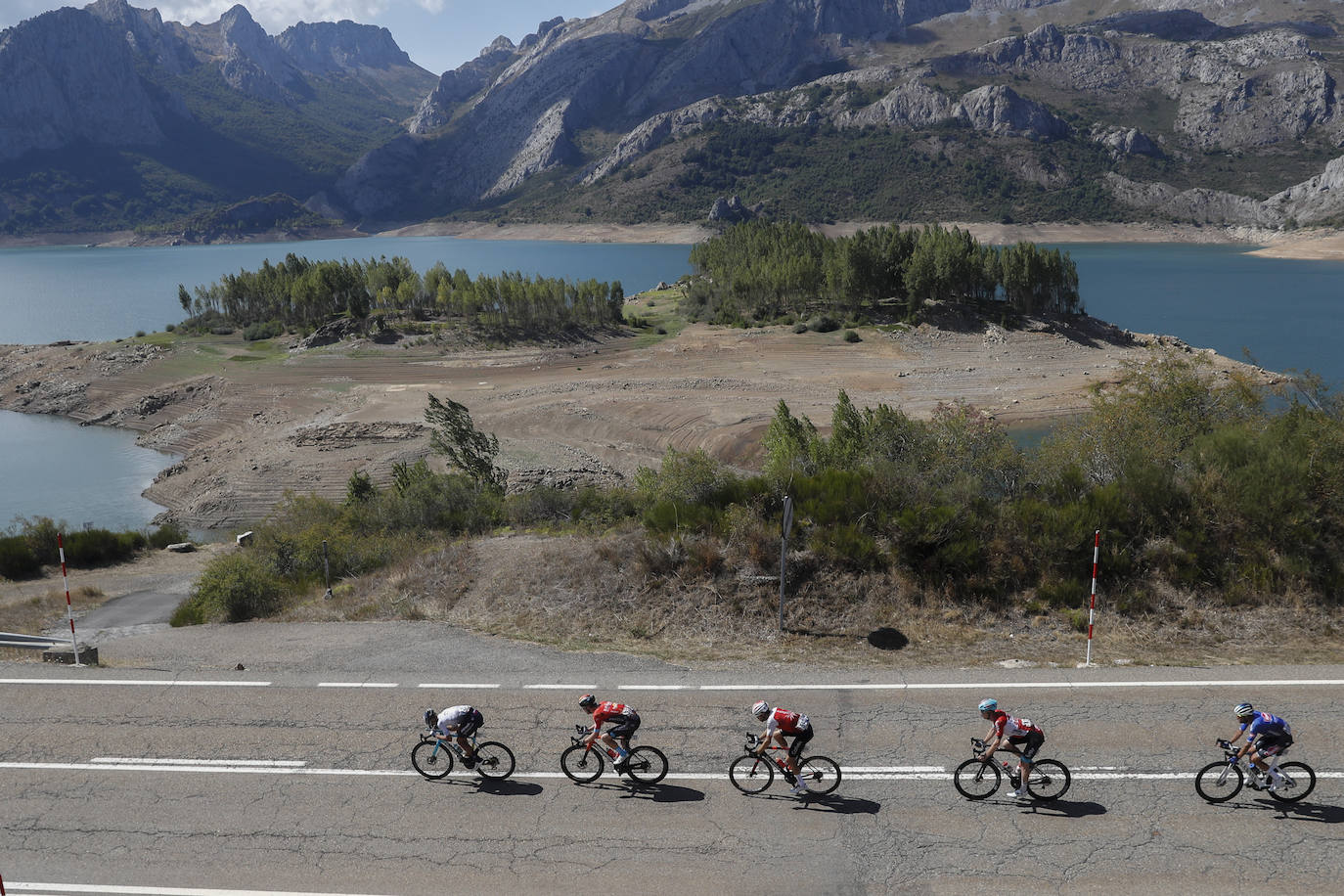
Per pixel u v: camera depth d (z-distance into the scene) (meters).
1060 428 27.45
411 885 9.10
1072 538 16.55
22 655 16.59
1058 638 15.10
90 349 110.38
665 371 89.38
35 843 9.98
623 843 9.77
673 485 23.08
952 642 15.05
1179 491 17.19
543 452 63.25
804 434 36.41
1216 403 25.36
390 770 11.42
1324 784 10.44
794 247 137.38
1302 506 16.52
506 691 13.67
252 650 16.42
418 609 18.50
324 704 13.38
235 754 11.91
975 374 84.94
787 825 10.04
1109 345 99.69
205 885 9.17
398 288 127.00
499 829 10.10
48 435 82.50
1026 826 9.88
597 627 16.56
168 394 90.12
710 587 16.94
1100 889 8.73
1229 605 15.72
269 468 63.03
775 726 10.30
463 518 30.50
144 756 11.88
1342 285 184.88
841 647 15.04
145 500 62.78
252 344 112.31
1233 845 9.39
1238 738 10.15
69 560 34.81
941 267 110.50
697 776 11.12
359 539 28.22
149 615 24.61
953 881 8.94
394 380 89.50
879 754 11.44
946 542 16.78
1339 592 15.67
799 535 17.81
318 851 9.73
